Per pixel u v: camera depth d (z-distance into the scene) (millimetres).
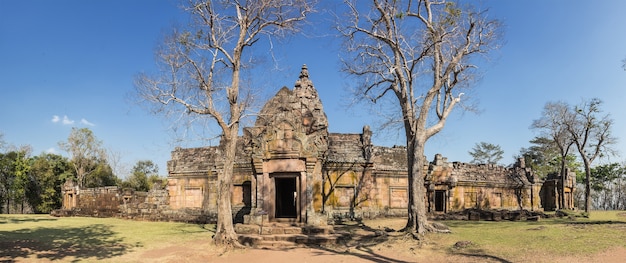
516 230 18750
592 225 19312
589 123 33594
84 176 50125
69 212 34688
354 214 25859
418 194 18906
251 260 15219
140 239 19047
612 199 60969
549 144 56875
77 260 14031
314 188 21672
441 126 19734
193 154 29609
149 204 29500
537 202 37281
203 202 28031
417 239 17375
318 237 18156
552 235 16516
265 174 21125
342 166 26328
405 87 20234
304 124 22500
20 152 44594
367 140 27219
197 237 19797
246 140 23766
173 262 14570
